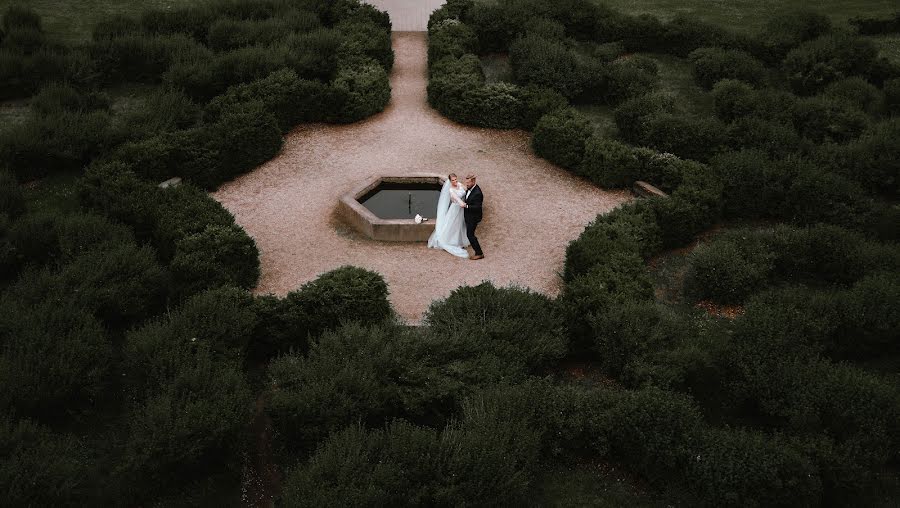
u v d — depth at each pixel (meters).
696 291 17.53
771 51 28.30
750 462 12.09
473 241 18.39
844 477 12.16
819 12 34.03
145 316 15.97
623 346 14.62
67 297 15.00
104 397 14.10
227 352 14.11
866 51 26.72
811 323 15.09
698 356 14.14
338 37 27.28
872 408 13.05
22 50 26.14
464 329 14.84
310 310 15.43
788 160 20.55
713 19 33.41
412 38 31.75
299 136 23.77
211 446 12.38
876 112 24.78
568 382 15.06
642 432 12.55
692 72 27.69
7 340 14.11
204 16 29.30
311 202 20.56
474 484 11.65
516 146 23.61
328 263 18.27
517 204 20.73
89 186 19.06
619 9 34.56
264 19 30.53
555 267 18.34
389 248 18.89
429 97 25.67
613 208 20.20
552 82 25.53
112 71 25.98
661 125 22.52
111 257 16.08
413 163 22.41
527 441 12.37
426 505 11.70
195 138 20.86
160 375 13.25
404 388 13.59
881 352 15.58
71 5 32.44
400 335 14.71
